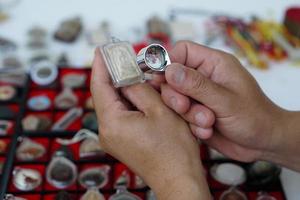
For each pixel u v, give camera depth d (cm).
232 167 53
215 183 53
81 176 53
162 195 42
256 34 66
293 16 65
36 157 54
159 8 70
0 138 56
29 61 63
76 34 65
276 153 49
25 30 66
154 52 44
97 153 54
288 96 60
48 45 65
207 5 70
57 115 58
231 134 48
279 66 63
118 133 43
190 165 42
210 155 55
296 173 54
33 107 58
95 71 45
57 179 52
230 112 45
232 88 46
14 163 53
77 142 56
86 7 69
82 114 58
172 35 65
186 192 41
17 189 52
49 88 60
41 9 69
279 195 52
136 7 70
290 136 47
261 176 52
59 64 62
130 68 44
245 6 70
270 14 69
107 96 44
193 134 45
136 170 44
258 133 47
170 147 42
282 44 65
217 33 66
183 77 42
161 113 44
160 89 46
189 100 44
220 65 47
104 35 65
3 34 66
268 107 47
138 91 44
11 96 59
